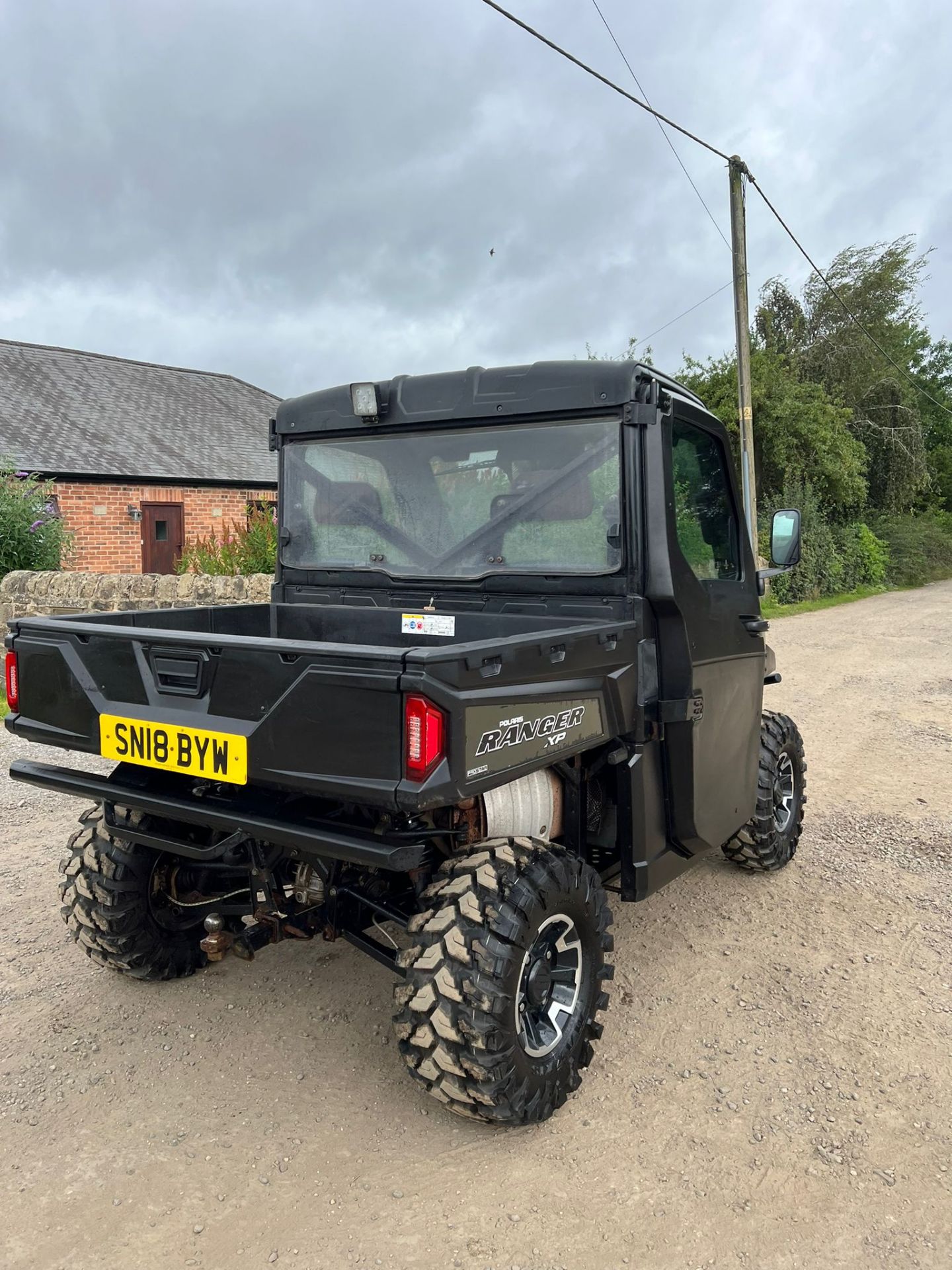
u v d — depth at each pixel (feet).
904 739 25.45
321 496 12.21
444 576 11.10
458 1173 8.12
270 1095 9.21
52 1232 7.38
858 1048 10.16
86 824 10.67
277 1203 7.73
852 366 97.04
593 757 10.03
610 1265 7.09
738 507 12.33
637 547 9.86
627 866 10.07
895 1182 8.05
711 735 11.31
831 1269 7.09
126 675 8.79
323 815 8.55
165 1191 7.86
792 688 33.65
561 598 10.30
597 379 9.91
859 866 15.74
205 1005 10.94
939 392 150.10
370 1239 7.33
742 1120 8.89
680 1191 7.91
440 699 6.91
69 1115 8.87
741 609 12.19
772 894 14.46
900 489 102.83
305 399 12.19
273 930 9.46
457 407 10.84
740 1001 11.15
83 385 65.87
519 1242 7.30
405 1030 8.13
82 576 29.55
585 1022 9.18
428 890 8.39
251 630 12.74
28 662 9.67
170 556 56.80
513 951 7.95
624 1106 9.10
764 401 73.51
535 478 10.47
